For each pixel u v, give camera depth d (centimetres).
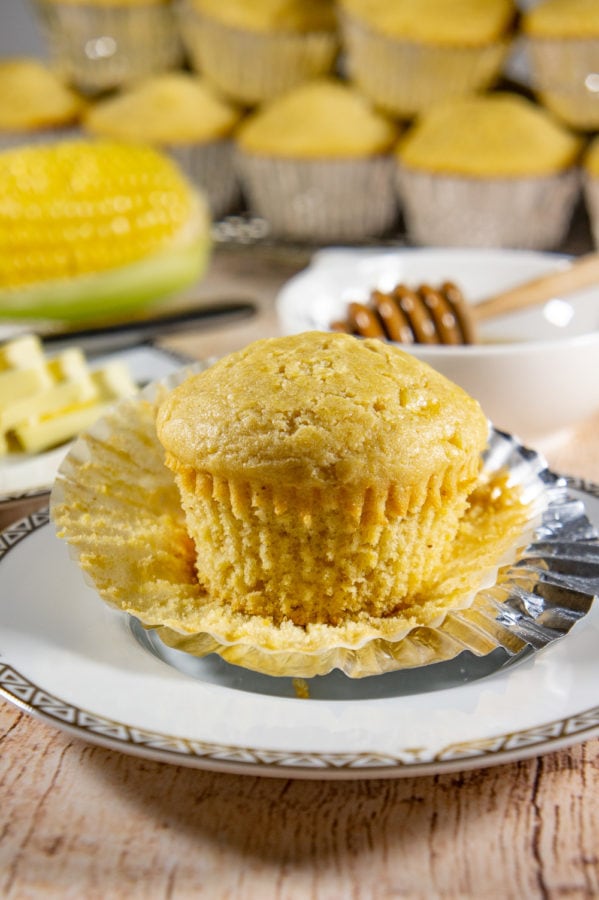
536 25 54
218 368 31
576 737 24
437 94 57
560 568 30
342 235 60
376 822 24
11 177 51
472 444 30
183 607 30
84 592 30
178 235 53
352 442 29
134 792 26
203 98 62
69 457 32
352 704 25
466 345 39
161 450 33
